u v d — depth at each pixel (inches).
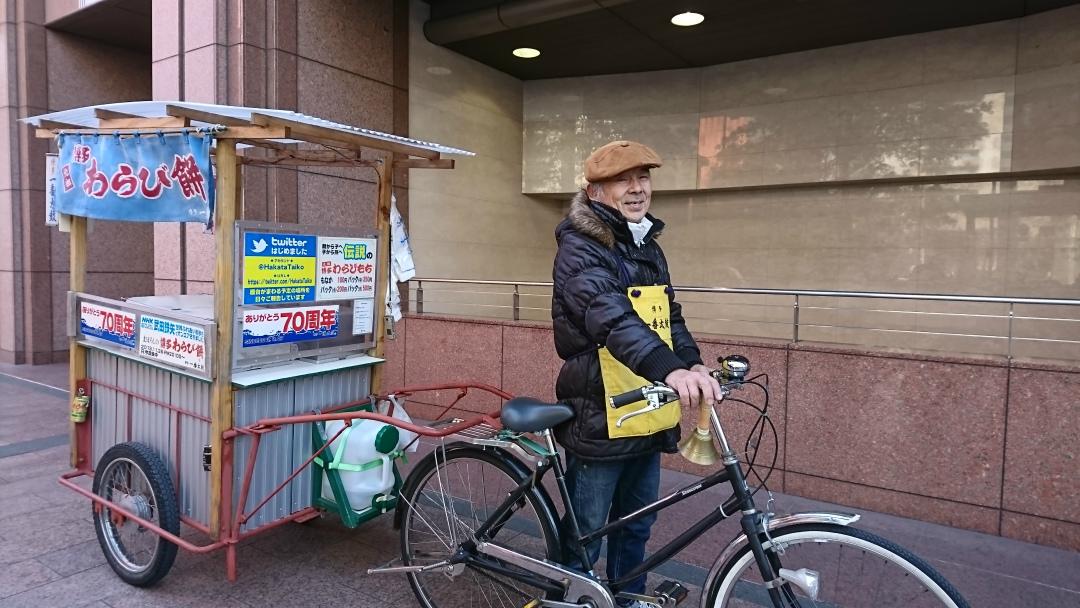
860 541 81.5
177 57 251.9
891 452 167.5
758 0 245.3
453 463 115.0
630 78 343.6
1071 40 243.0
